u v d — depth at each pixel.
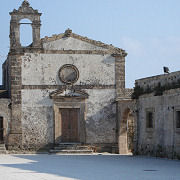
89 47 44.44
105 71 44.47
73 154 41.72
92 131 43.94
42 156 38.03
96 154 41.78
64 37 44.16
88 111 44.03
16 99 42.97
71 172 23.02
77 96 43.81
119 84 44.44
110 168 25.31
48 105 43.44
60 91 43.53
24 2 43.81
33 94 43.25
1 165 27.67
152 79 36.16
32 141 43.00
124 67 44.62
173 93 32.69
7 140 42.62
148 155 36.41
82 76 44.12
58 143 43.25
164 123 33.91
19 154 41.47
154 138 35.47
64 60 43.94
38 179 19.75
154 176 21.02
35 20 43.72
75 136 43.97
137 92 38.50
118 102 43.78
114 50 44.72
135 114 38.81
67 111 43.94
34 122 43.12
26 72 43.25
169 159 32.41
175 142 32.16
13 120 42.81
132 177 20.64
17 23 43.44
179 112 32.12
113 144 43.94
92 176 21.09
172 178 20.16
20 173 22.44
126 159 33.09
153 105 35.72
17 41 43.28
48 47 43.72
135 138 38.72
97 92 44.25
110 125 44.12
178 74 32.22
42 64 43.53
